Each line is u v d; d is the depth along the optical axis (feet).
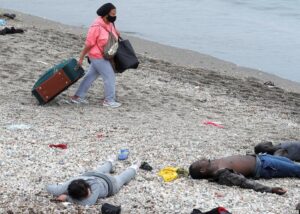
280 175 45.16
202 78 89.86
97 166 43.80
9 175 41.24
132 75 84.94
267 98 81.30
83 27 131.95
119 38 66.80
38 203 36.40
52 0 173.99
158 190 40.04
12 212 34.83
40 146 48.88
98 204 37.01
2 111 61.41
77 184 36.68
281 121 68.49
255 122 66.95
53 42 102.01
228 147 53.98
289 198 39.99
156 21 146.30
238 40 127.44
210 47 119.14
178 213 36.09
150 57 104.01
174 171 44.01
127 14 154.71
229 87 85.66
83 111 64.69
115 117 63.10
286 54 115.65
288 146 49.70
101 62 65.98
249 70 101.76
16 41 98.58
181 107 70.95
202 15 156.97
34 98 68.80
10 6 160.25
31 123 57.21
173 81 84.53
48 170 42.75
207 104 73.87
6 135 51.88
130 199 38.17
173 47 116.88
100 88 76.02
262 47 121.60
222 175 42.04
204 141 55.47
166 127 60.39
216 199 38.70
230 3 177.99
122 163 46.01
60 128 55.98
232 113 70.54
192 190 40.45
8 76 77.61
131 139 53.67
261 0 183.01
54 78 65.41
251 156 44.75
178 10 163.02
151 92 76.79
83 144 50.57
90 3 170.50
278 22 150.61
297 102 80.43
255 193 40.68
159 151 50.19
